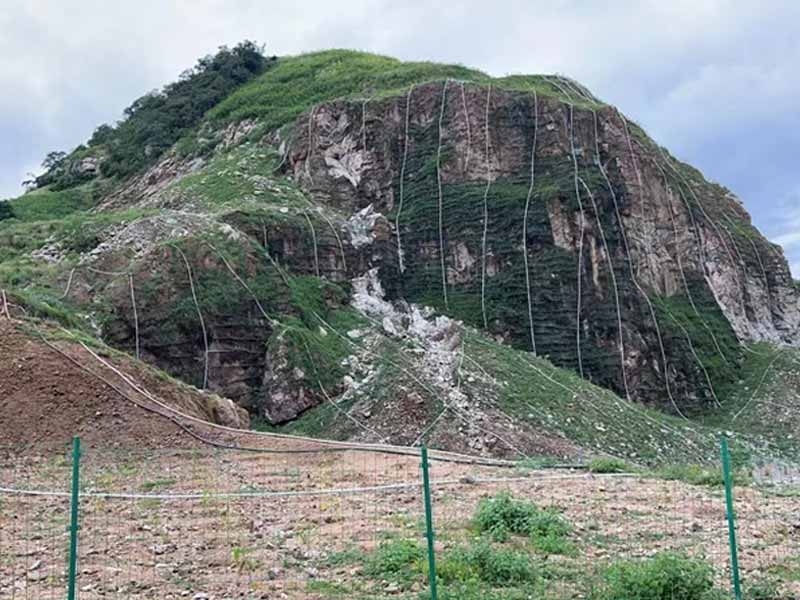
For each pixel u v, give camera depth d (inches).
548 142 1984.5
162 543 449.1
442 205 1897.1
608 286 1812.3
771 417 1729.8
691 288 2055.9
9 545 447.8
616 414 1430.9
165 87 3011.8
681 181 2256.4
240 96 2689.5
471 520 496.4
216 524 496.7
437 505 552.7
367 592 363.9
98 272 1416.1
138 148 2773.1
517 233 1831.9
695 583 347.9
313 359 1395.2
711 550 444.1
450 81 2066.9
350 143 2036.2
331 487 620.7
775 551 447.2
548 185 1911.9
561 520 486.9
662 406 1745.8
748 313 2212.1
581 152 1989.4
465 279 1818.4
